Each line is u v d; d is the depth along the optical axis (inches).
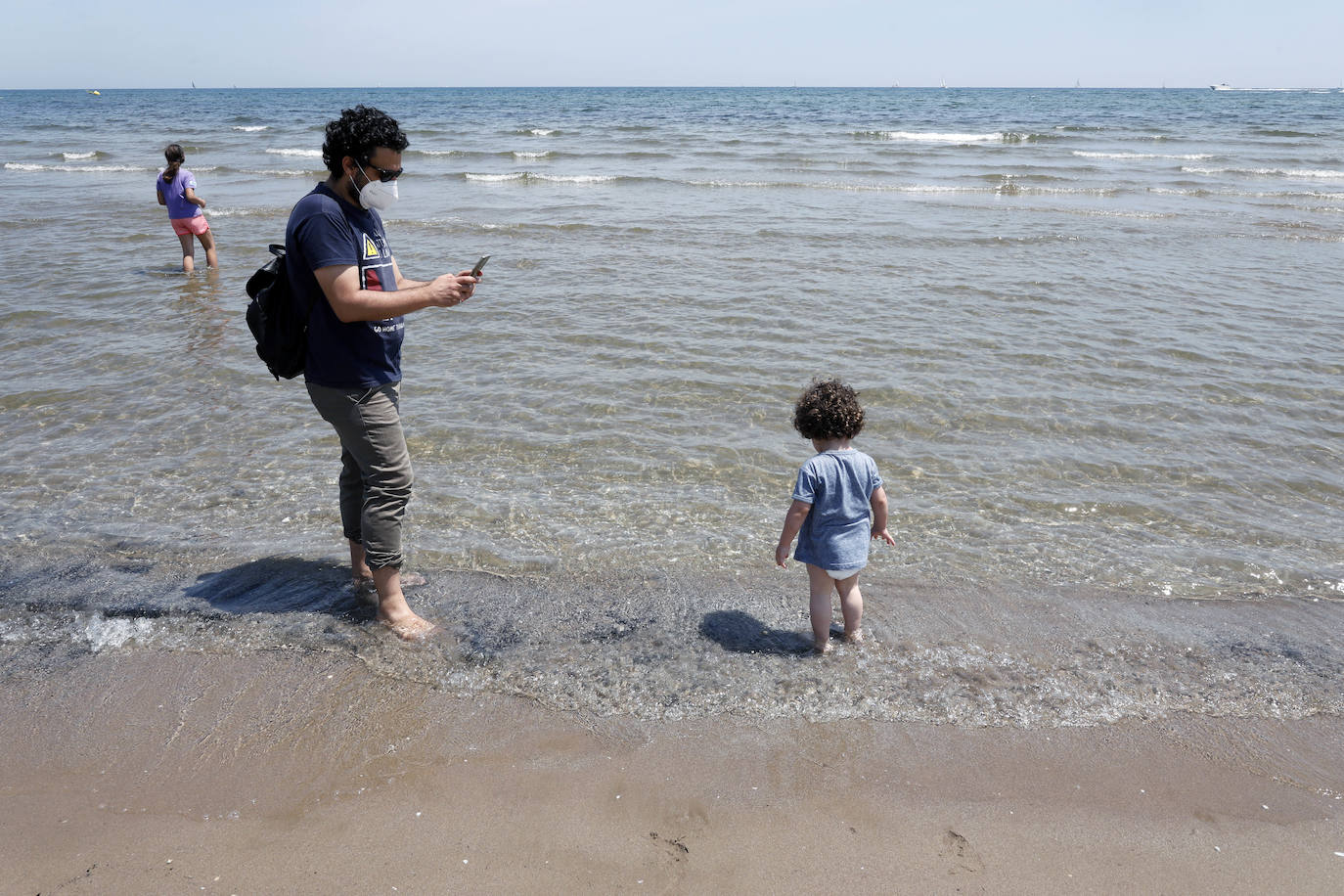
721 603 158.6
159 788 110.1
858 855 100.9
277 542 178.4
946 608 157.8
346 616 151.3
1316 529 189.8
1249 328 338.6
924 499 201.8
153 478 207.2
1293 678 138.3
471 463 218.4
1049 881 97.7
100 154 1089.4
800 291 389.4
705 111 2509.8
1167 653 144.9
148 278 410.9
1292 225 573.9
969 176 846.5
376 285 138.5
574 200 681.6
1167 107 2812.5
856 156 1051.9
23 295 372.2
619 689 132.5
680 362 294.5
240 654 139.7
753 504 198.8
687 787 111.7
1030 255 474.0
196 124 1892.2
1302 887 97.5
